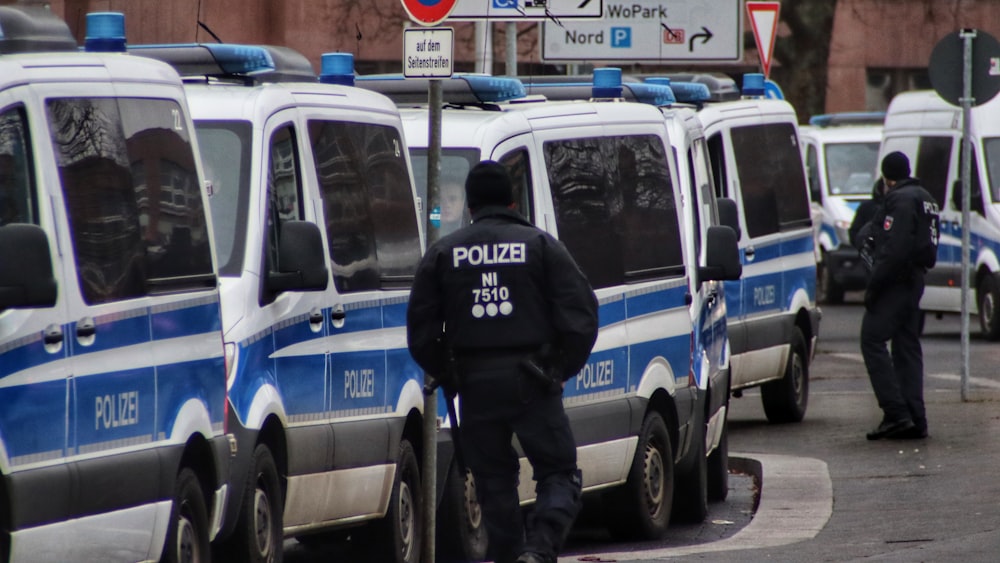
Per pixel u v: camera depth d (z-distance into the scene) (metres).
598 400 27.50
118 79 19.45
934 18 109.06
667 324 29.80
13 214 17.41
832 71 108.38
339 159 25.06
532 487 26.83
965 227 46.16
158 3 45.44
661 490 29.48
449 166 27.34
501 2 40.72
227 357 21.67
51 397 17.45
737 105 44.72
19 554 16.94
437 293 21.36
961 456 36.25
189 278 20.41
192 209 20.70
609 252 28.31
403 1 23.88
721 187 43.00
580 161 28.25
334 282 24.31
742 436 41.88
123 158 19.23
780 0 105.69
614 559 25.98
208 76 25.00
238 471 21.42
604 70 31.59
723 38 55.84
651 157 30.23
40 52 19.12
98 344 18.33
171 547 19.69
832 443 39.53
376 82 29.64
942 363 57.28
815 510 30.23
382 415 25.39
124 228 19.08
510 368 21.03
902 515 29.38
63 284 17.81
